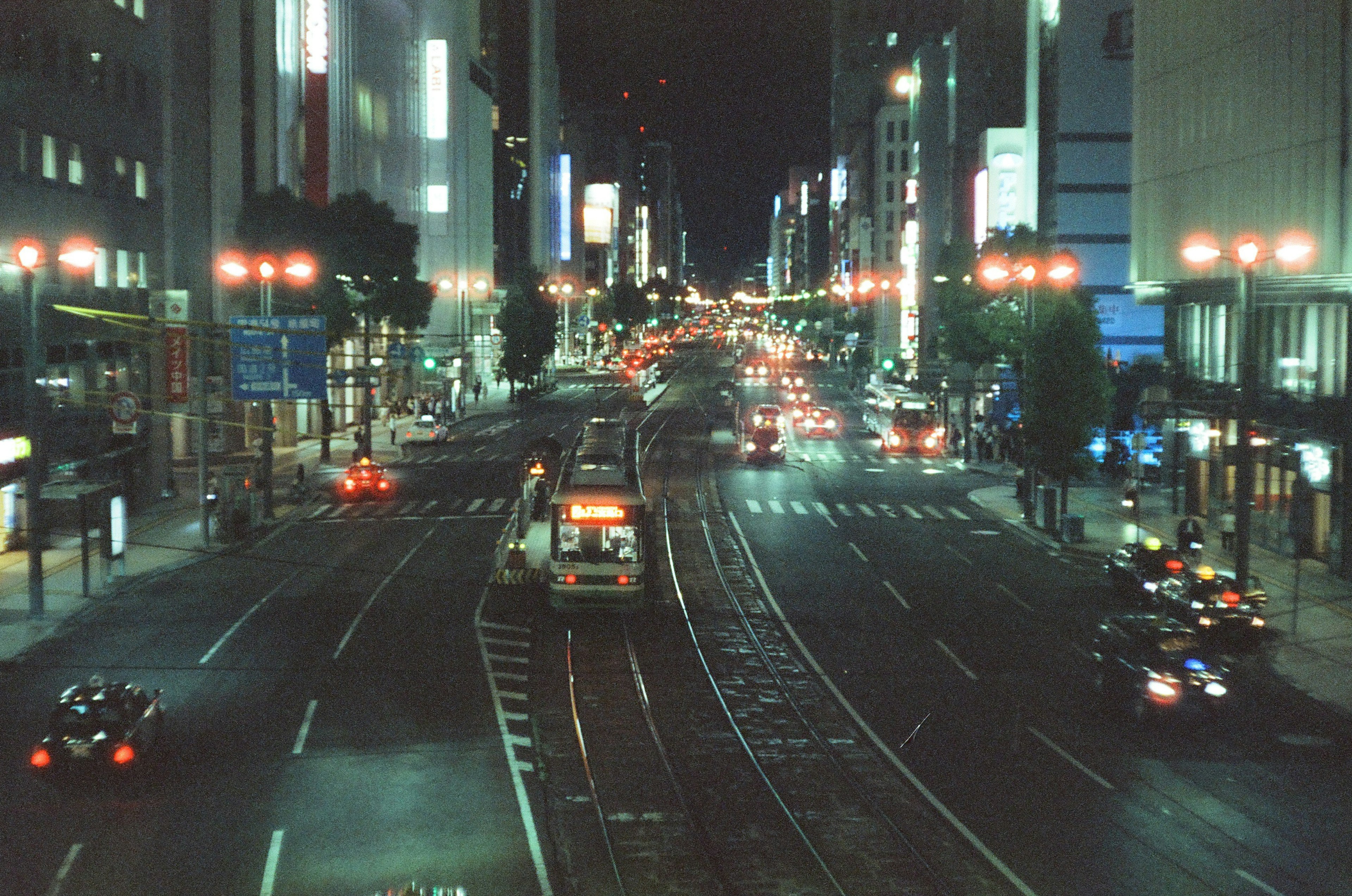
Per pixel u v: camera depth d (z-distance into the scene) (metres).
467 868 34.03
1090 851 35.38
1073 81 178.75
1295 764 43.94
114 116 103.12
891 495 121.44
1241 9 93.88
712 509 110.81
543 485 97.81
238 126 142.50
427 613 67.88
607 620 67.25
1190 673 47.50
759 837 36.69
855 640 63.19
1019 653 60.44
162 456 111.75
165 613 67.88
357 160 198.50
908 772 42.78
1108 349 178.12
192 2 134.12
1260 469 92.81
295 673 55.34
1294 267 85.19
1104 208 179.50
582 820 38.22
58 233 92.50
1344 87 80.62
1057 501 108.25
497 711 49.94
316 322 88.94
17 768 42.72
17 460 84.38
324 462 139.88
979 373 178.00
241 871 33.69
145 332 108.00
